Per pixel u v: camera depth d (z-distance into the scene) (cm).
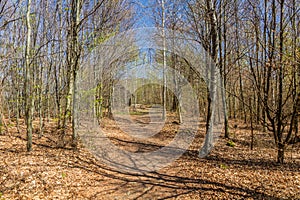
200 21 841
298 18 554
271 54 500
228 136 984
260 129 1148
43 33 990
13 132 888
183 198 442
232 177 522
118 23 971
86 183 502
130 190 482
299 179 493
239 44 881
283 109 578
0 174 459
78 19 753
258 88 555
